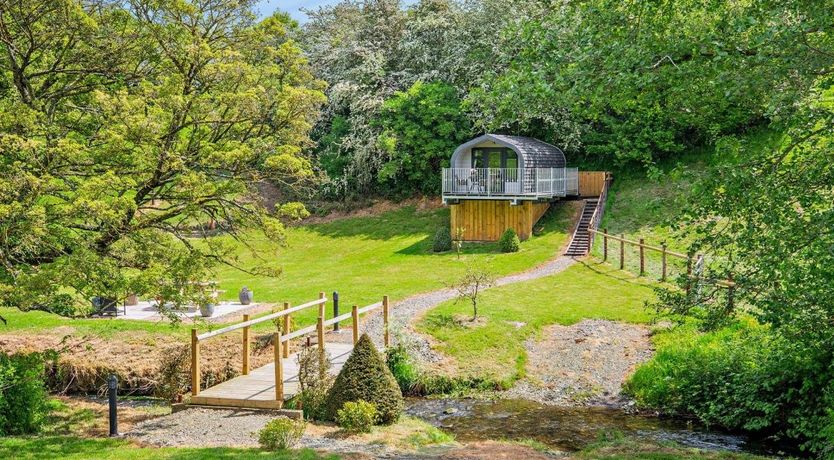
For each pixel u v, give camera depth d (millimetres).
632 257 32469
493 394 20344
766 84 11586
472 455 13945
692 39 12656
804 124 12164
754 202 11656
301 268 38156
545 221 39719
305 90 17609
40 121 15664
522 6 43062
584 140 44312
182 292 16672
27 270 15281
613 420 17969
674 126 40844
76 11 16422
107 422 16984
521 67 14531
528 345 23156
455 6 50938
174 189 16953
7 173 14227
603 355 22219
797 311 11758
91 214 13984
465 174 39062
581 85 13000
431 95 45500
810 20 11008
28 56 16531
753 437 16406
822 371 15664
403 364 20859
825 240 10922
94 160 15938
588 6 13531
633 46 12656
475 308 24625
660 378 19125
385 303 22391
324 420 16656
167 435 15164
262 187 52531
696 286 13250
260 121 17922
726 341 19594
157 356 21953
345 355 20719
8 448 14008
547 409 18984
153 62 18469
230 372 20500
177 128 16750
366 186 49125
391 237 42406
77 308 16969
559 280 29828
